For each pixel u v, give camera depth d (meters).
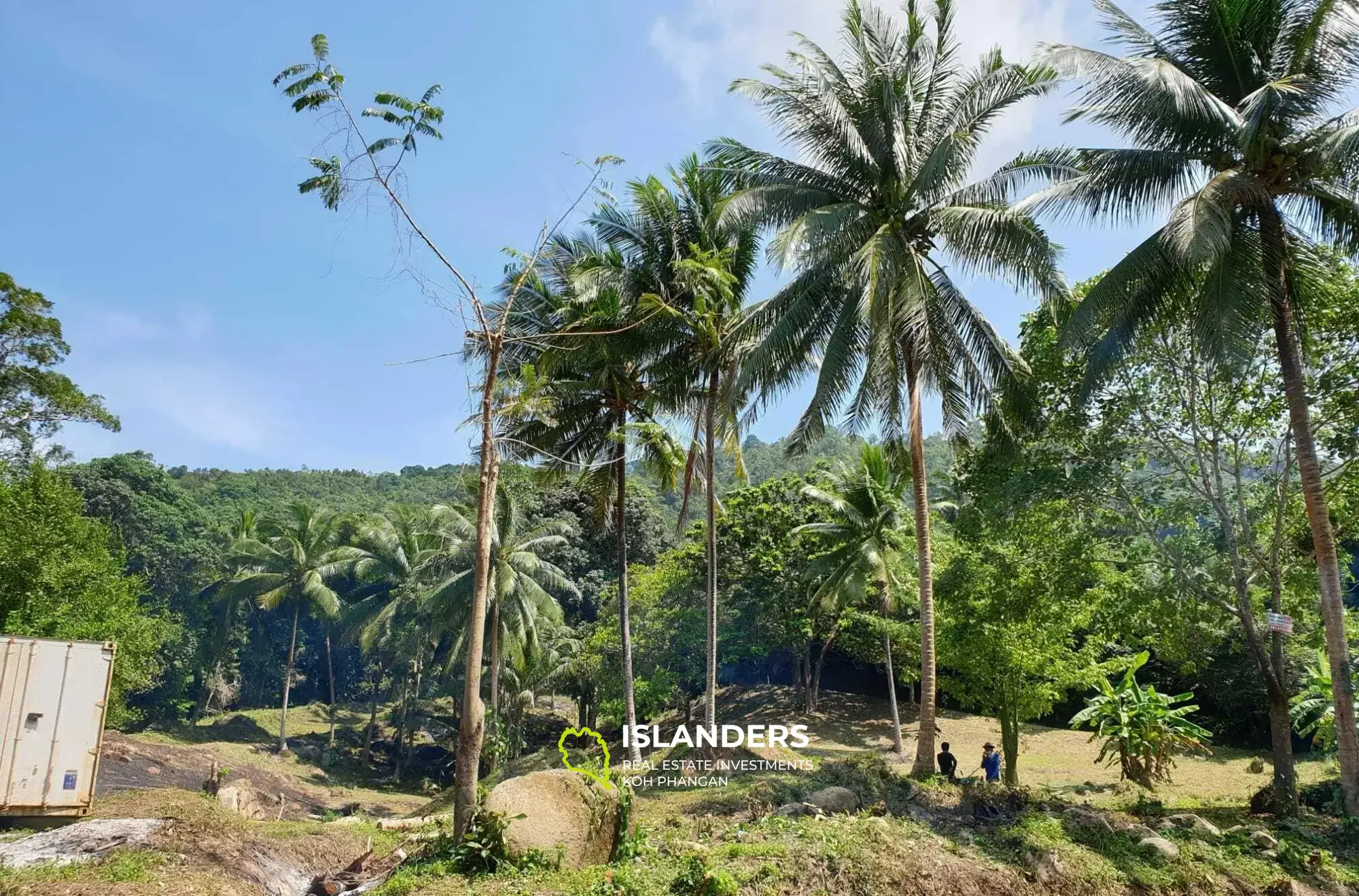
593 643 37.84
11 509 25.38
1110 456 19.72
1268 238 16.27
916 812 14.89
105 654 13.38
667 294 23.31
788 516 38.09
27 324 33.50
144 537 55.69
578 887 10.05
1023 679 23.86
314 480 107.00
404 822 17.47
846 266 19.00
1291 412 16.22
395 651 55.25
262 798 20.97
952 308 19.45
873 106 18.64
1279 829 15.51
